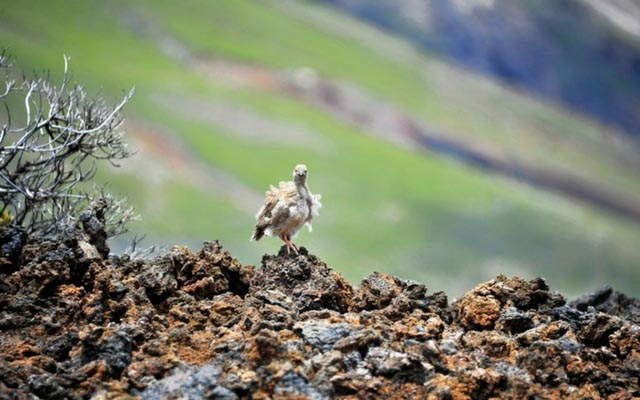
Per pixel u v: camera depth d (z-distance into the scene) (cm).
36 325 2284
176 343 2180
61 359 2173
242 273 2608
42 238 2750
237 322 2316
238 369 2052
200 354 2152
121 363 2095
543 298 2617
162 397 1978
